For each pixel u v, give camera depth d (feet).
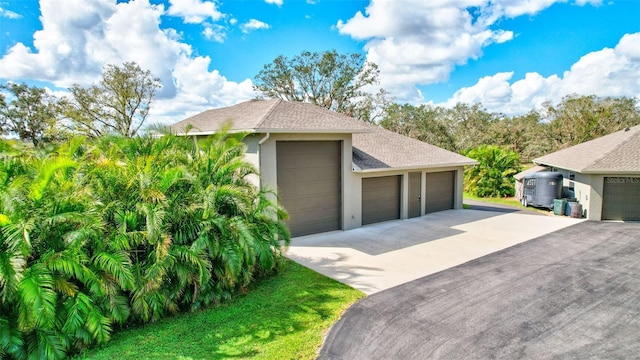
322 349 20.01
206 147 33.32
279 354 19.43
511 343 20.56
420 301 26.16
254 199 31.99
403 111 149.89
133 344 20.43
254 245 26.53
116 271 20.30
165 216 24.13
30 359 17.83
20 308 17.17
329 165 47.32
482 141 147.23
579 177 59.16
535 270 32.71
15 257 17.76
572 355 19.42
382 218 54.08
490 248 40.14
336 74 151.43
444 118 157.38
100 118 117.91
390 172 53.11
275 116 44.04
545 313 24.25
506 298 26.63
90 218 20.31
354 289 28.43
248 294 27.40
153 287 22.00
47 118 124.06
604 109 121.19
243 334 21.58
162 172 26.76
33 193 20.15
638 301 26.02
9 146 31.50
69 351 19.43
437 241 43.19
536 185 64.54
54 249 19.89
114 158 29.76
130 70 118.93
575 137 124.57
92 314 19.60
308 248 40.27
